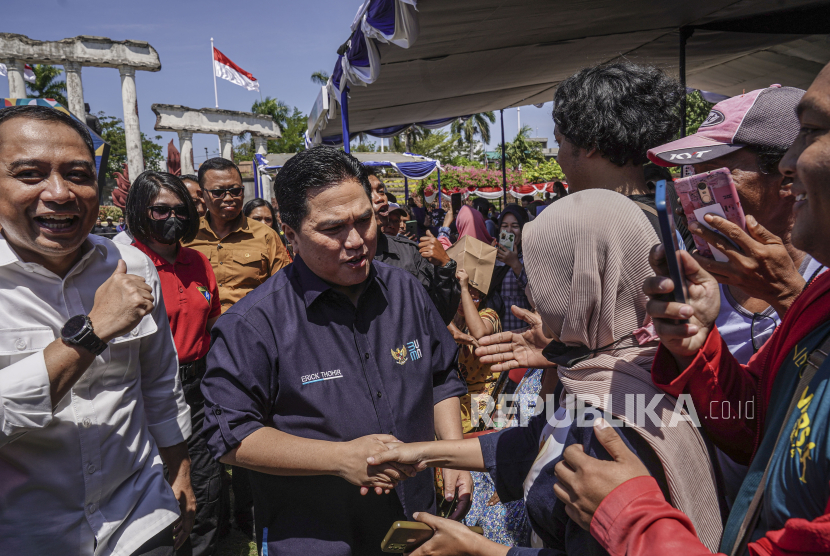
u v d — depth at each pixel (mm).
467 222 4363
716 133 1517
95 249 1821
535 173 29500
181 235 3061
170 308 3057
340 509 1643
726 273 1201
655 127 1345
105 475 1719
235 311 1706
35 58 20047
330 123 7375
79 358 1505
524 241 1143
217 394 1621
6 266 1620
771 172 1491
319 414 1650
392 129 10461
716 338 1029
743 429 1142
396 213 4695
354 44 4043
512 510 2203
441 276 2998
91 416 1688
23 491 1604
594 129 1341
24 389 1457
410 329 1846
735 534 962
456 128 49094
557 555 1223
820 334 939
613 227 1032
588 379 1086
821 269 1514
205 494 3094
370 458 1462
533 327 1494
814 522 710
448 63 5277
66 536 1651
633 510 926
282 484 1663
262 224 4207
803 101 845
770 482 881
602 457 1048
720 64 7637
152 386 2016
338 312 1728
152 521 1793
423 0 3238
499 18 4039
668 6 4684
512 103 10023
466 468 1509
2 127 1513
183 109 25078
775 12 5184
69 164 1552
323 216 1587
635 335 1062
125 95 21719
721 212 1162
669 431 1022
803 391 875
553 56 6160
